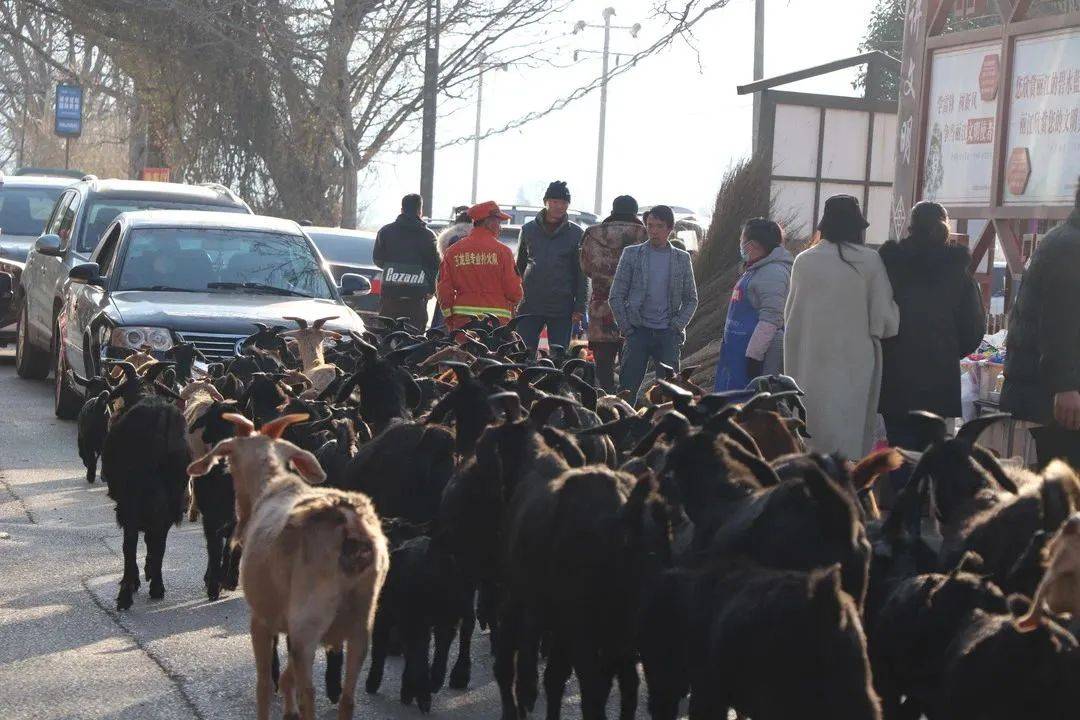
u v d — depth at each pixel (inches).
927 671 258.8
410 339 529.3
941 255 415.2
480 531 310.5
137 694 314.0
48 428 675.4
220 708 306.5
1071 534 236.7
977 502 297.9
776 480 283.1
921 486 311.0
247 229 689.0
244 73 1251.8
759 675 227.9
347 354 525.0
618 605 273.0
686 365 677.9
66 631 361.7
